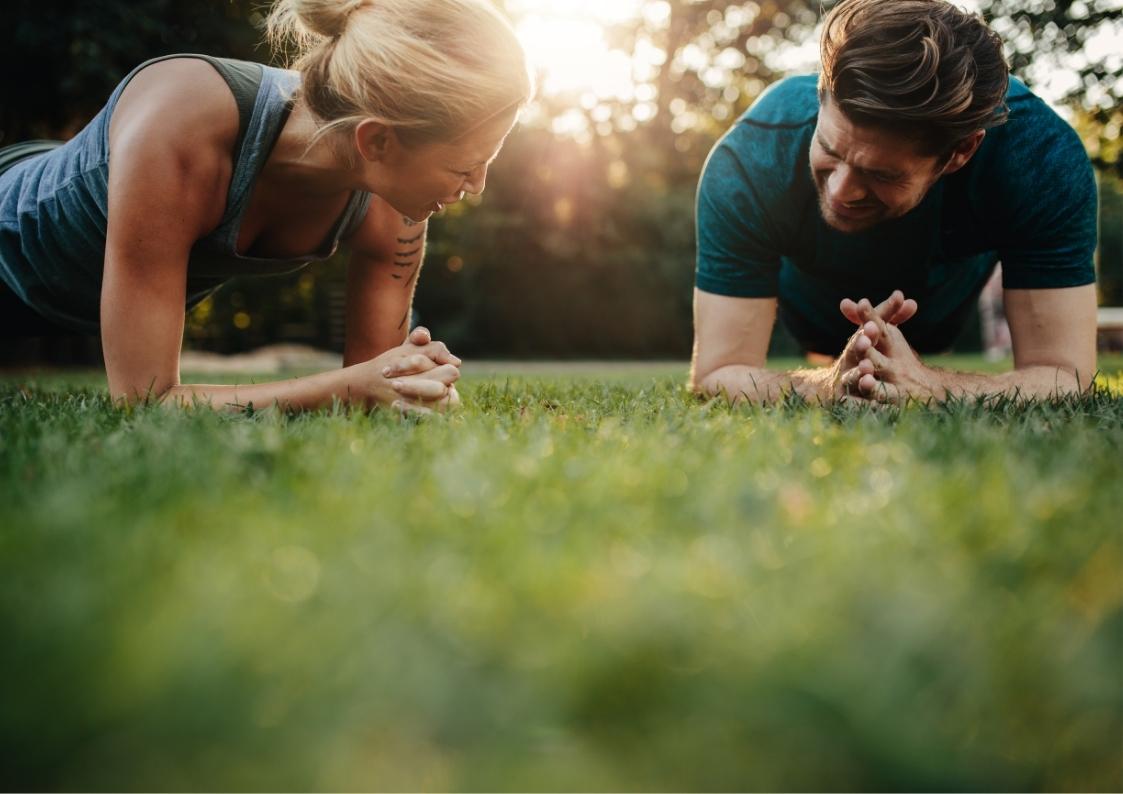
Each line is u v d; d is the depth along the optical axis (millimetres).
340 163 2348
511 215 22406
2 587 807
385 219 2873
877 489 1279
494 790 548
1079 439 1685
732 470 1412
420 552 972
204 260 2613
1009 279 2910
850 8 2352
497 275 22844
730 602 797
